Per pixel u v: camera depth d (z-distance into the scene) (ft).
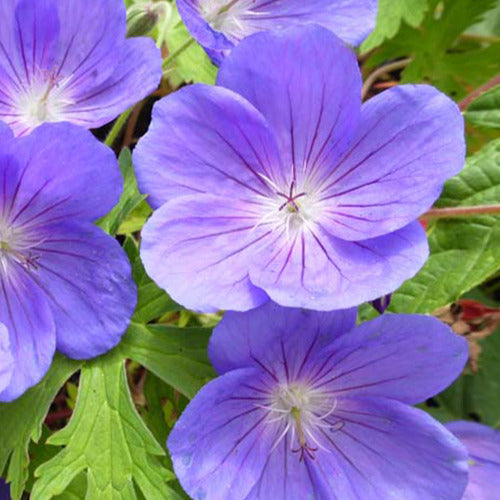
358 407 0.65
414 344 0.61
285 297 0.60
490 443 0.69
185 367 0.67
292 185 0.67
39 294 0.65
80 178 0.63
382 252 0.63
